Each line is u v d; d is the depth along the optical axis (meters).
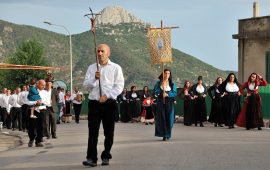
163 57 19.45
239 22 37.22
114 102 11.44
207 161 11.45
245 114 22.83
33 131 17.22
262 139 17.02
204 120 26.77
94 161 11.25
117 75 11.45
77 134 22.52
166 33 19.55
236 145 14.87
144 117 31.72
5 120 31.84
